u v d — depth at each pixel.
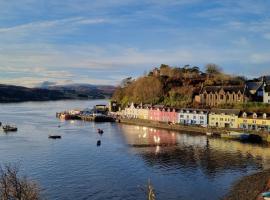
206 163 107.06
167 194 80.62
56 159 114.25
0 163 108.88
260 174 93.81
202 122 185.75
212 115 180.88
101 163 108.69
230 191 81.88
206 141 143.62
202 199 77.50
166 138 153.50
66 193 81.25
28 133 173.88
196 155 117.81
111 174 96.44
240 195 78.62
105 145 138.50
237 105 190.00
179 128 181.62
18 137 160.88
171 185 86.88
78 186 86.19
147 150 127.38
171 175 95.25
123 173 97.44
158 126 194.25
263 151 122.25
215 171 98.50
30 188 48.12
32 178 92.50
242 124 166.25
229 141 142.88
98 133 172.88
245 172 96.81
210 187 85.19
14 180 45.97
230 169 100.25
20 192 45.19
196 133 167.62
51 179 91.75
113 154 121.38
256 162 107.19
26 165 106.31
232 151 122.94
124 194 80.75
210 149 126.94
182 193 81.25
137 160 112.12
